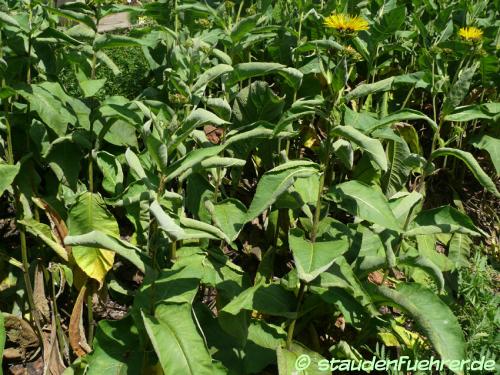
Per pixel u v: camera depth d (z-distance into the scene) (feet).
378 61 15.48
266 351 9.07
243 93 12.03
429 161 9.51
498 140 14.08
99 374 8.04
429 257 12.23
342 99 8.53
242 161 8.79
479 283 11.19
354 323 8.84
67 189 10.22
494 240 15.11
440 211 9.96
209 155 7.55
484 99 16.03
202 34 12.60
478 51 11.37
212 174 10.52
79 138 9.41
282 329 9.48
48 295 10.29
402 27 17.01
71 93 13.89
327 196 8.53
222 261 9.80
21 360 9.62
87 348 9.71
